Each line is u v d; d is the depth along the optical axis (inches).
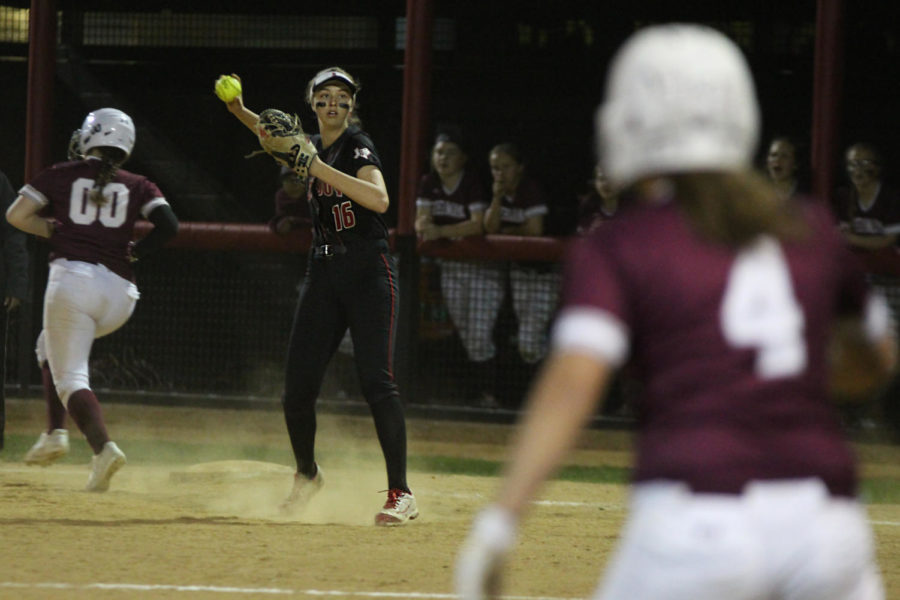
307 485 840.9
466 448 1352.1
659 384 272.4
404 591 564.7
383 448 793.6
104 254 912.3
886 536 805.2
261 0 1862.7
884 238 1387.8
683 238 272.8
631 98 279.1
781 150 1411.2
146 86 1883.6
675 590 255.9
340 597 549.3
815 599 261.6
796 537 258.4
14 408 1481.3
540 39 1829.5
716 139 275.3
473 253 1437.0
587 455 1320.1
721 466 260.5
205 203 1871.3
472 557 257.8
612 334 265.6
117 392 1557.6
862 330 301.6
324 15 1855.3
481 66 1834.4
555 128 1825.8
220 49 1871.3
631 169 281.0
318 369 807.7
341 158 789.2
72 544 657.6
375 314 792.9
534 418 263.0
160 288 1598.2
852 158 1403.8
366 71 1850.4
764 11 1782.7
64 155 1889.8
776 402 268.1
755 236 273.0
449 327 1487.5
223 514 827.4
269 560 629.0
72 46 1884.8
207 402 1553.9
